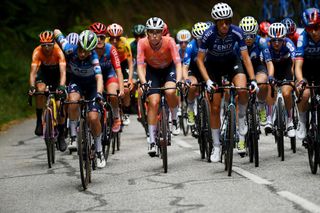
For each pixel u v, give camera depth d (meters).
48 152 17.25
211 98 15.54
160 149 16.30
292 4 45.75
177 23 59.59
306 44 15.21
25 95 39.25
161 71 17.64
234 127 14.80
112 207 11.78
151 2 59.72
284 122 17.44
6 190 14.21
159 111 16.47
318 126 13.93
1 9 46.00
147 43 17.06
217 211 10.94
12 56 43.38
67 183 14.72
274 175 14.23
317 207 10.77
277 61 19.91
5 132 28.05
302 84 14.50
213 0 64.00
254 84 15.07
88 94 16.44
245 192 12.40
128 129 27.17
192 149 19.72
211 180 13.96
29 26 47.16
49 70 20.23
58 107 19.20
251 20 19.27
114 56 19.05
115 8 56.66
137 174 15.38
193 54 20.27
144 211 11.28
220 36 15.38
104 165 16.41
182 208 11.33
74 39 18.78
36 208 12.13
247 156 17.52
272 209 10.84
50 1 51.31
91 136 15.88
